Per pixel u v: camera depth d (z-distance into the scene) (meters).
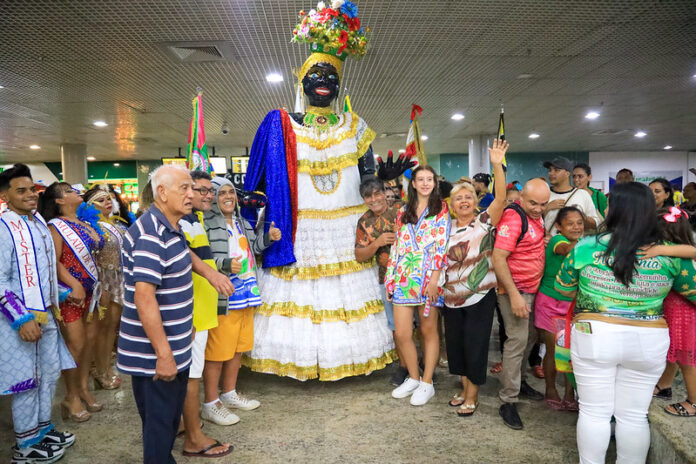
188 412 2.76
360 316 3.84
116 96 8.19
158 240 2.05
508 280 2.97
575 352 2.30
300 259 3.84
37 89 7.74
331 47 3.88
